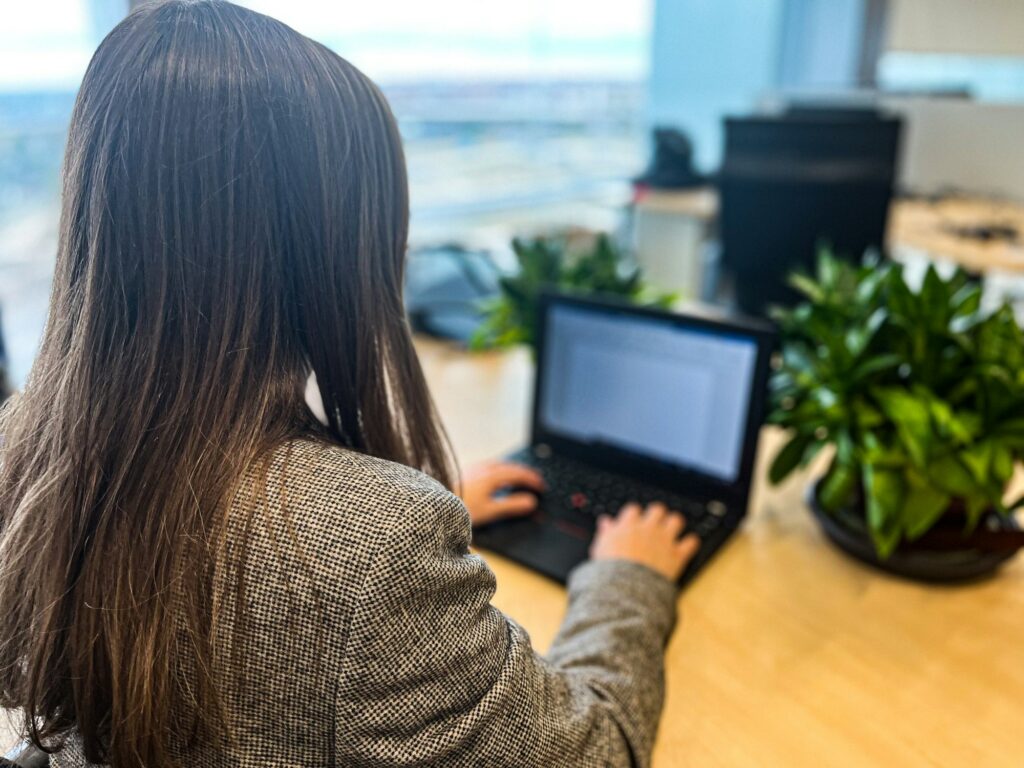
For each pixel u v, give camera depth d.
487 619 0.49
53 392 0.47
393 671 0.43
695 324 1.00
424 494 0.46
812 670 0.76
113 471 0.45
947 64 4.11
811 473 1.14
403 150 0.54
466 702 0.46
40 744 0.51
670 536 0.90
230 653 0.44
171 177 0.44
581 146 3.77
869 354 0.89
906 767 0.65
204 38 0.45
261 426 0.46
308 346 0.51
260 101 0.45
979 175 3.08
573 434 1.14
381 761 0.44
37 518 0.46
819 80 4.44
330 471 0.46
